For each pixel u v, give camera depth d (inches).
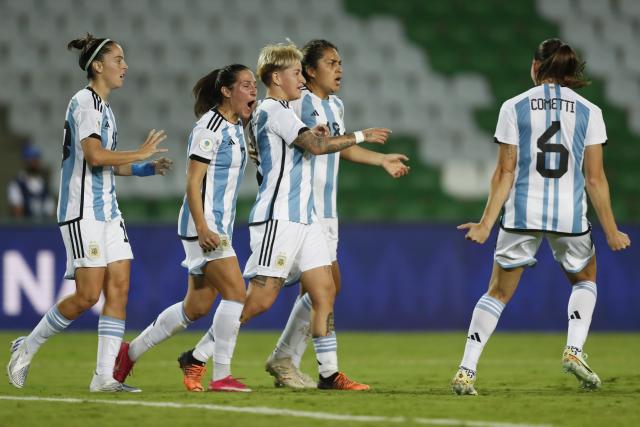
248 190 2418.8
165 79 2635.3
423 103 2738.7
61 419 698.2
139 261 1841.8
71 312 916.0
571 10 2960.1
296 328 972.6
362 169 2504.9
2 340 1621.6
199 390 918.4
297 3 2824.8
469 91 2775.6
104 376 907.4
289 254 917.2
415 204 2497.5
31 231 1804.9
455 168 2618.1
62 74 2593.5
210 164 890.1
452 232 1913.1
